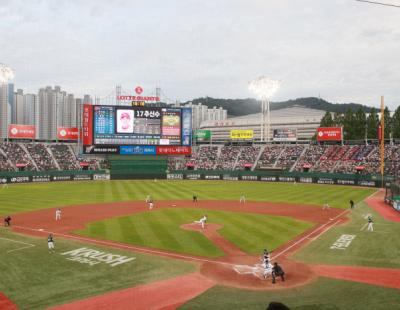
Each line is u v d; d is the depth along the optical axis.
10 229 41.84
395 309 21.06
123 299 22.58
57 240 36.66
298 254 32.12
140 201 64.88
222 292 23.78
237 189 85.19
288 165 111.12
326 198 69.44
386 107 125.88
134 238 37.47
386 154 101.62
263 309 21.16
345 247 34.19
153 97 109.56
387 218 48.53
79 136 116.75
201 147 131.88
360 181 91.62
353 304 21.73
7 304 21.83
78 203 62.28
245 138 127.44
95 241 36.28
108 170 108.38
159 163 113.25
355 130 126.94
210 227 42.78
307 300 22.39
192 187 89.12
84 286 24.59
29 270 27.66
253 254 32.09
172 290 24.06
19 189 82.31
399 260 30.03
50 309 21.12
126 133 106.06
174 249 33.50
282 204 61.75
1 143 112.06
